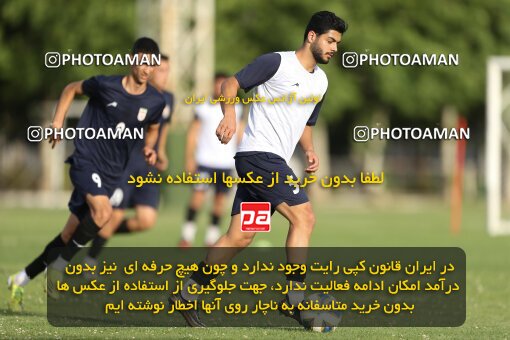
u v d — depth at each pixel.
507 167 159.38
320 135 144.62
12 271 43.81
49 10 125.88
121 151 35.53
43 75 129.62
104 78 35.06
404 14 131.62
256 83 28.61
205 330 28.62
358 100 134.38
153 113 35.66
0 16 129.25
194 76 107.56
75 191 35.50
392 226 86.69
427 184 179.38
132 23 121.25
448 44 133.00
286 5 129.00
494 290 41.03
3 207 115.38
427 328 30.33
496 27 136.38
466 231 80.94
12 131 147.50
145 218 45.44
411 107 134.62
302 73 28.81
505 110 117.69
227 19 128.88
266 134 28.72
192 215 58.34
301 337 27.36
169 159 105.75
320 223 90.81
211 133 58.06
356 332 28.86
